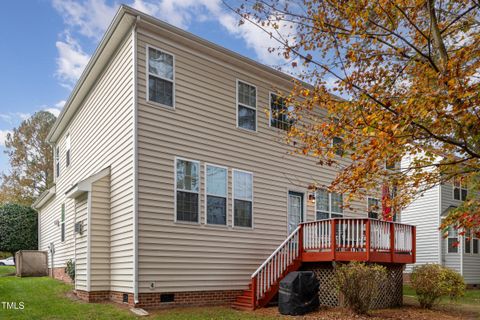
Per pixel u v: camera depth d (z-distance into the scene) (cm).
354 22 643
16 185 3584
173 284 997
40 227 2197
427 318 1010
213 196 1122
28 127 3672
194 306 1025
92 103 1334
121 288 996
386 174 642
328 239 1121
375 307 1134
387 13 630
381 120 555
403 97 613
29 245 2269
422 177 643
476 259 2267
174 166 1045
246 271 1167
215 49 1148
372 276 998
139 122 992
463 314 1115
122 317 845
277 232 1275
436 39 620
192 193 1074
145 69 1020
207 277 1070
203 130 1123
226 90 1196
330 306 1092
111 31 1053
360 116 602
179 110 1076
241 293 1140
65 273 1497
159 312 923
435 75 593
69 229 1542
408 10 669
